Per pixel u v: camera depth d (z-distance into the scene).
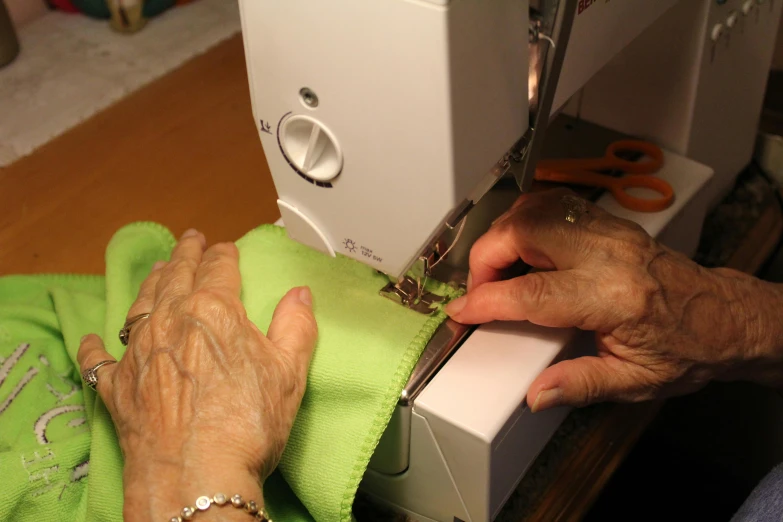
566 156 0.78
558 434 0.74
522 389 0.57
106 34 1.10
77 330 0.72
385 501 0.70
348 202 0.52
